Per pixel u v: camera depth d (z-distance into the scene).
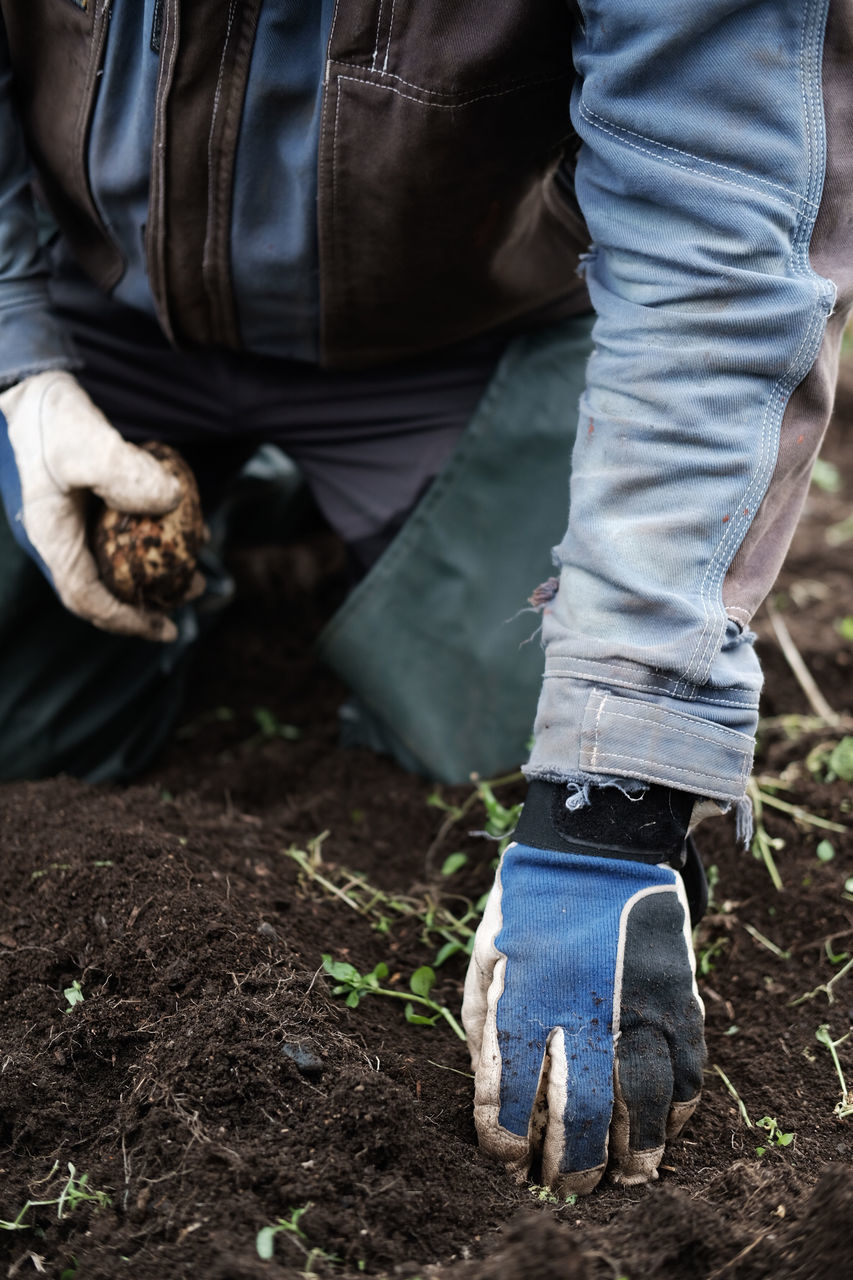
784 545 1.29
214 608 2.60
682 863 1.33
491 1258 1.12
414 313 1.79
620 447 1.23
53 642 2.15
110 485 1.71
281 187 1.58
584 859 1.25
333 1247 1.14
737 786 1.24
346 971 1.53
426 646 2.14
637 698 1.20
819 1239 1.12
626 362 1.23
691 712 1.21
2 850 1.74
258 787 2.26
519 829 1.32
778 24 1.14
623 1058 1.23
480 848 1.98
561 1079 1.21
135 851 1.66
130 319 2.01
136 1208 1.19
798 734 2.19
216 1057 1.32
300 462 2.20
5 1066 1.38
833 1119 1.42
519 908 1.27
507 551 2.11
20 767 2.20
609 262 1.29
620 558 1.21
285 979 1.45
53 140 1.67
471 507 2.09
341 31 1.39
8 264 1.74
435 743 2.16
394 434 2.11
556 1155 1.23
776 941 1.74
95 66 1.50
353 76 1.42
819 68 1.17
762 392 1.20
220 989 1.43
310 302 1.74
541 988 1.24
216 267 1.68
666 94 1.17
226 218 1.61
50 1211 1.22
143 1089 1.32
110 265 1.82
